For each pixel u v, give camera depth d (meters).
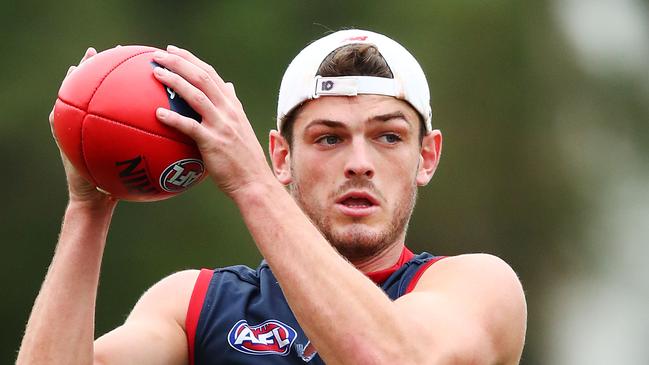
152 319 18.25
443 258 18.47
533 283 65.94
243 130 16.00
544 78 68.75
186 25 67.12
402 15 67.38
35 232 61.69
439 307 16.80
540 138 67.81
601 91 69.94
